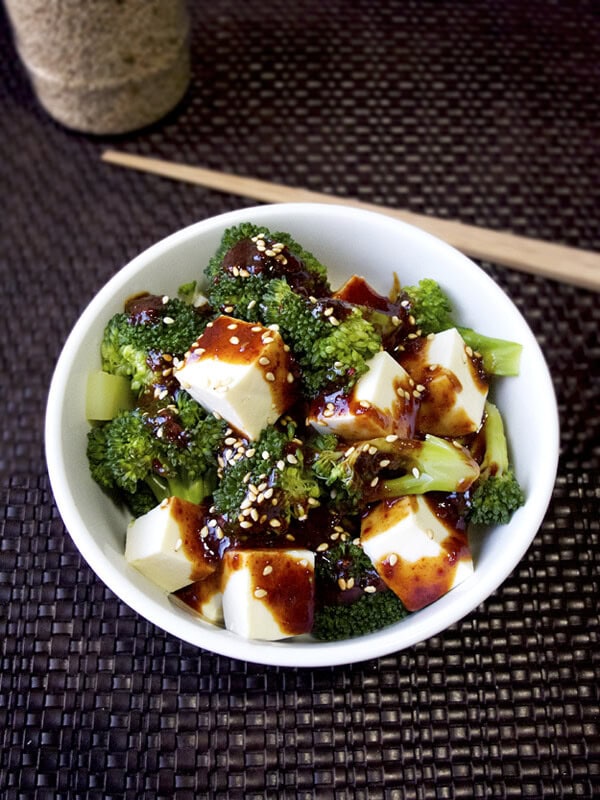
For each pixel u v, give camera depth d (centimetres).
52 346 27
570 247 29
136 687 22
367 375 20
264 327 20
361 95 32
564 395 26
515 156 31
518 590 23
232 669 22
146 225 30
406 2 34
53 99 31
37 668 22
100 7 27
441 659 22
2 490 25
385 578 19
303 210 22
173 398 20
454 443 20
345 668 22
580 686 22
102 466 21
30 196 30
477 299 21
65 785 21
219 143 31
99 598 23
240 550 19
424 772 21
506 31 34
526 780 21
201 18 34
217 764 21
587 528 24
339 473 19
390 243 22
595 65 33
